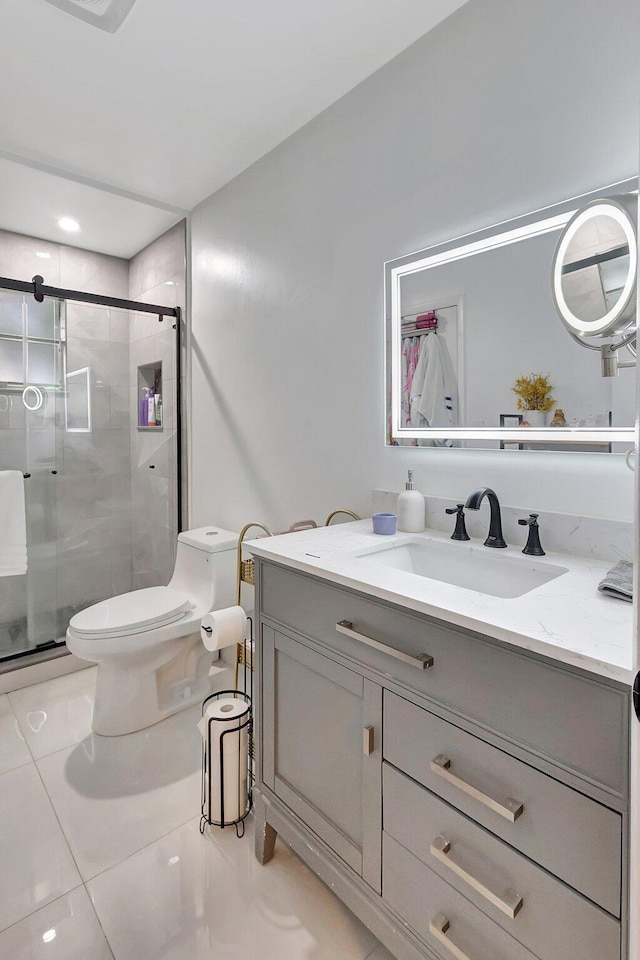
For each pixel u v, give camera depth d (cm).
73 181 237
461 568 137
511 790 82
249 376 233
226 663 255
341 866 115
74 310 273
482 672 85
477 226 143
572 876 75
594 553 122
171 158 223
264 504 228
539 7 128
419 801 97
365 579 105
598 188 118
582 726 73
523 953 81
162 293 298
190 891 131
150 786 170
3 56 163
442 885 93
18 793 166
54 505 265
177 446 284
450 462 153
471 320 145
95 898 128
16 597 251
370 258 173
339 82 176
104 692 200
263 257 222
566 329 124
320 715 120
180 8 145
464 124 145
